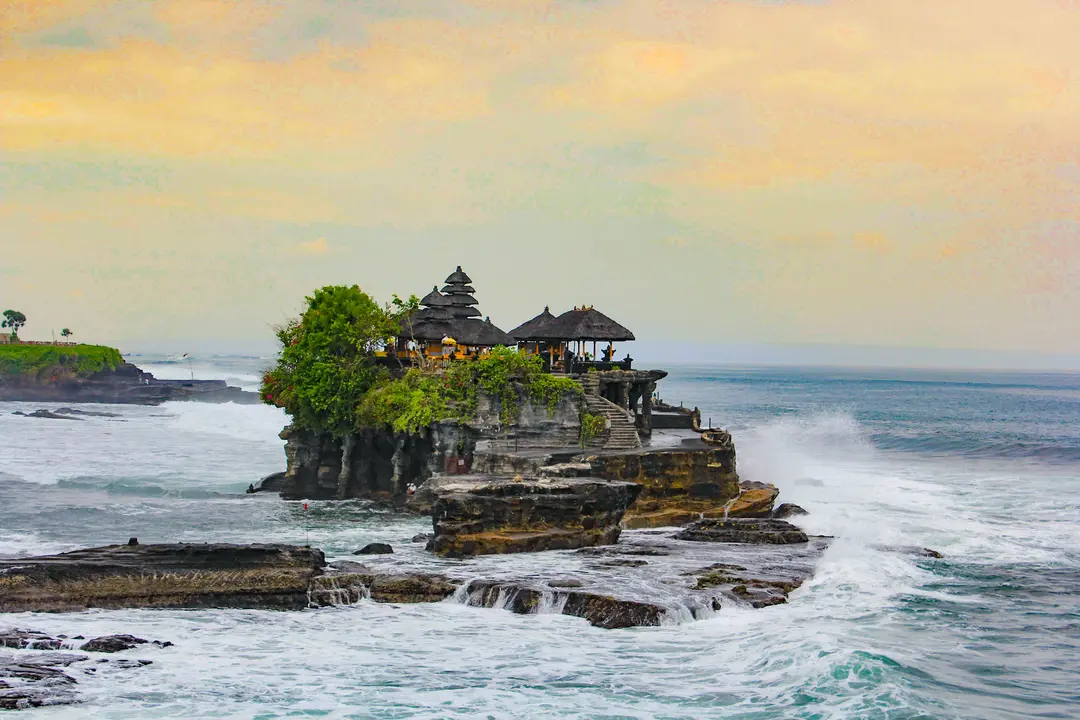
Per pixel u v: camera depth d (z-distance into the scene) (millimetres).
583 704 38312
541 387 79875
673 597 49906
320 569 53188
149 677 40094
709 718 37000
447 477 71062
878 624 48438
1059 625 48688
